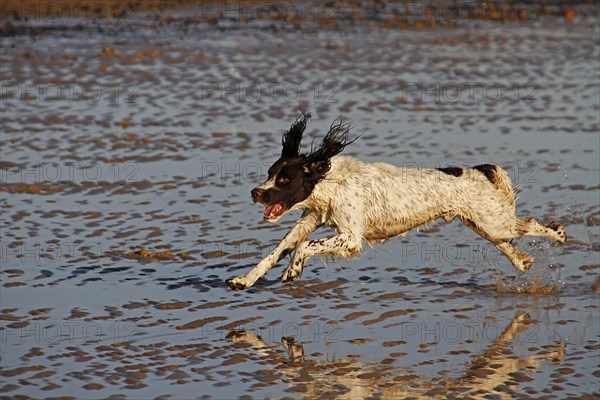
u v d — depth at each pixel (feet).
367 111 70.44
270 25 104.06
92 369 33.32
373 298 40.50
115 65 83.15
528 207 51.19
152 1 114.01
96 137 62.85
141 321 37.55
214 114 68.85
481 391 32.40
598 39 99.30
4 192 52.49
